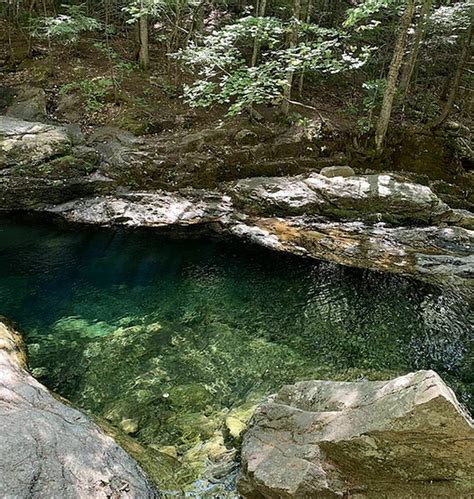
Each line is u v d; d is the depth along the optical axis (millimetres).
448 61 14555
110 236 8383
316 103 12445
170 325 6152
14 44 12711
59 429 3232
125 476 3240
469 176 11211
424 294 7098
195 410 4660
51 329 5863
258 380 5234
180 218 8875
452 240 8562
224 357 5605
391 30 13297
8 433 2943
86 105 10953
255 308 6664
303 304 6809
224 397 4906
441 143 11375
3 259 7441
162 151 9945
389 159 11164
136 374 5180
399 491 3240
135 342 5742
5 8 13586
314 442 3451
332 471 3332
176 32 11477
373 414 3281
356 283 7336
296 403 4035
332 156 10961
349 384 3941
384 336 6188
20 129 9297
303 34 11734
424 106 12672
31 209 8789
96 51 13117
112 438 3854
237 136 10453
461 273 7512
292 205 9133
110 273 7328
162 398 4812
